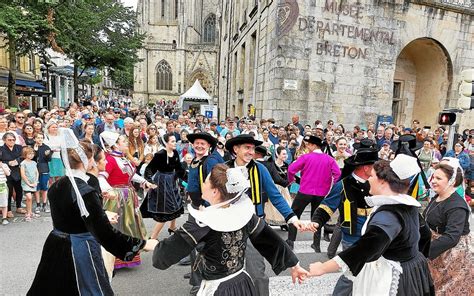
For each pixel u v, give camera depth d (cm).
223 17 3139
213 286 218
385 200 241
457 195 333
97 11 2542
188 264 484
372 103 1386
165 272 461
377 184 253
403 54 1684
